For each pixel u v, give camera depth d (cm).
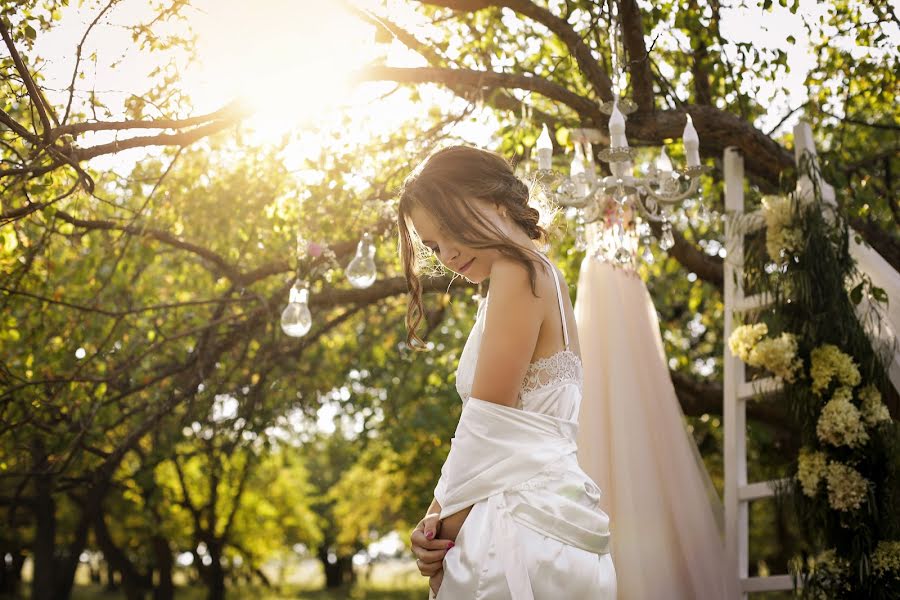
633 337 361
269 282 641
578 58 442
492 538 167
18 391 487
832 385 349
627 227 365
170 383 597
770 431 746
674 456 349
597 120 442
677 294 774
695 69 515
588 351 357
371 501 2312
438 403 1027
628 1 418
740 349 371
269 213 550
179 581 4069
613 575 176
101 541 1836
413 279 212
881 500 334
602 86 441
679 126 436
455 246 184
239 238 590
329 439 1838
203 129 389
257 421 735
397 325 795
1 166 402
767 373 394
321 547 3803
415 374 911
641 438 345
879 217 524
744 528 384
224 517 2094
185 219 576
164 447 681
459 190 185
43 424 525
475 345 191
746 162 498
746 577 374
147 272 676
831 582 334
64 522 1866
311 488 2902
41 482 639
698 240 712
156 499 860
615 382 349
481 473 171
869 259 384
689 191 353
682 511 341
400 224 204
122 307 604
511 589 164
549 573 166
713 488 375
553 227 246
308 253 444
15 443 537
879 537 330
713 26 463
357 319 801
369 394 927
